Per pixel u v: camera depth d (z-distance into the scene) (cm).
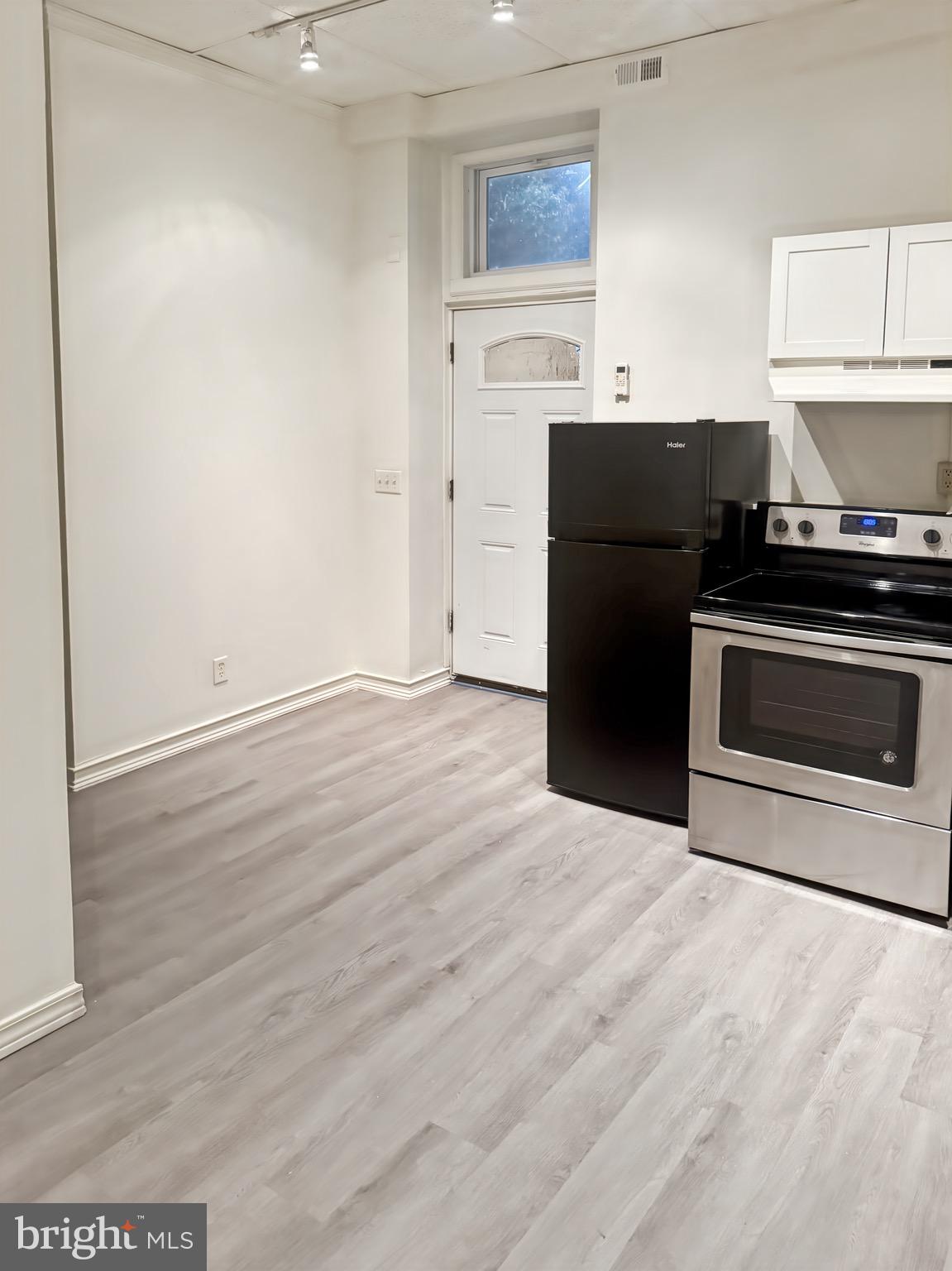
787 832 287
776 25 329
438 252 448
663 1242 165
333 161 432
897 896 270
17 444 203
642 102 363
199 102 371
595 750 338
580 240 420
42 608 211
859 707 268
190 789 357
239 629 415
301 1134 189
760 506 329
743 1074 206
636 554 316
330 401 446
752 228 347
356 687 483
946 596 296
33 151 200
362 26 337
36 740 212
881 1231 167
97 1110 196
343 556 465
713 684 294
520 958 250
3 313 198
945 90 304
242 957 250
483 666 478
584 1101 199
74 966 229
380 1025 223
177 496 380
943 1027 222
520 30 339
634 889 285
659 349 373
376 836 319
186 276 373
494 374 448
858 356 297
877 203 321
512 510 453
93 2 317
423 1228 168
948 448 314
